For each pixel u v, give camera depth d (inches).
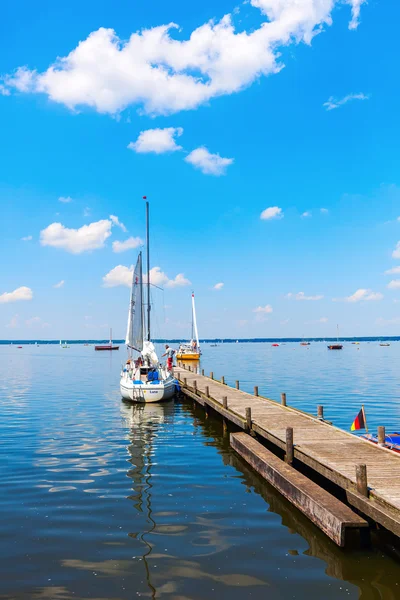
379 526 399.9
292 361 3201.3
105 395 1409.9
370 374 2047.2
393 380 1761.8
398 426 877.2
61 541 370.9
